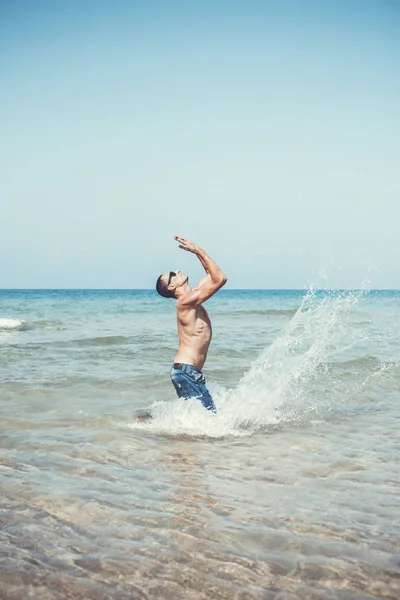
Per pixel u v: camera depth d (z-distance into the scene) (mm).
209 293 6211
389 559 2914
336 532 3236
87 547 3027
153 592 2596
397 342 13133
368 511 3549
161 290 6465
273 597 2561
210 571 2787
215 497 3789
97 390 7691
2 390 7539
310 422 6230
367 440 5398
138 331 16516
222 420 6133
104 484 4023
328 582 2689
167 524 3334
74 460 4609
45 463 4500
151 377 8688
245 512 3525
